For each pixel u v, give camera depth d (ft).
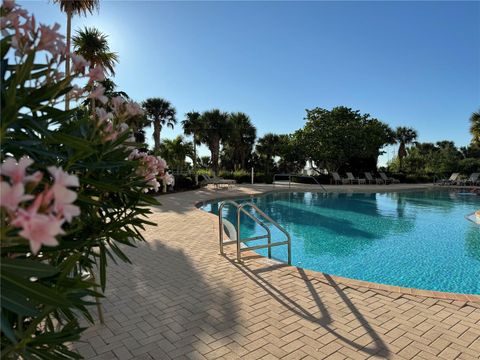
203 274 15.25
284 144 105.19
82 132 5.77
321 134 92.68
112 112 6.45
